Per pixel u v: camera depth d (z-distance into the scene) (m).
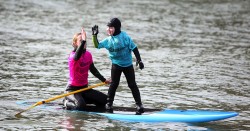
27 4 104.19
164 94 44.09
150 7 107.38
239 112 39.12
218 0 121.31
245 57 61.56
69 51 62.97
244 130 34.72
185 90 45.66
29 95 42.53
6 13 91.56
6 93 42.81
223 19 94.00
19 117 36.53
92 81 48.78
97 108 38.66
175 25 86.31
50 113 37.62
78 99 38.16
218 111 37.78
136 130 34.28
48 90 44.41
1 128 34.00
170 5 111.44
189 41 72.38
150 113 37.25
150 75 51.53
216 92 45.06
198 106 40.50
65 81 47.91
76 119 36.28
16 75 49.41
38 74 50.25
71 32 76.75
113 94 38.66
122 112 37.59
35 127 34.34
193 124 35.91
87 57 38.41
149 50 65.38
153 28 82.81
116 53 37.69
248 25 87.94
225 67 55.75
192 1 118.94
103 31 78.38
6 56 58.16
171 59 59.91
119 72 38.22
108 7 105.50
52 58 58.38
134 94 38.41
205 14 99.75
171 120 36.22
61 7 102.94
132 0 117.56
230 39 74.38
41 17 89.56
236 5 113.75
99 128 34.44
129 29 81.00
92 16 93.06
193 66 56.19
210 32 80.25
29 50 62.34
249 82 48.97
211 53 63.84
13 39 69.12
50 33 75.19
